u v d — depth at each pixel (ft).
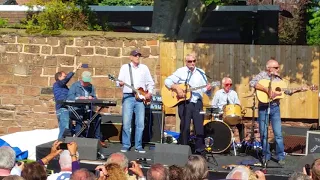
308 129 39.75
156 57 45.27
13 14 63.21
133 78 36.91
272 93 34.35
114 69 45.70
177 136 41.83
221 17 65.51
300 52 45.03
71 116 38.01
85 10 49.57
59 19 47.85
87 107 37.81
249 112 44.62
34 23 50.78
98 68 45.80
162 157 32.30
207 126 36.88
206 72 45.37
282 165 34.55
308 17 77.97
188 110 35.12
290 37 77.25
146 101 36.78
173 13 49.49
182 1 49.55
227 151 36.94
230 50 45.27
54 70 46.39
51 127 46.62
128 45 45.52
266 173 32.09
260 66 45.19
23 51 46.70
